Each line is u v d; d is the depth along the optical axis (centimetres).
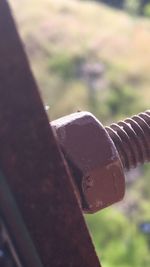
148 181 189
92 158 17
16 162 14
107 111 230
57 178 14
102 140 17
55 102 235
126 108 233
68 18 293
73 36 276
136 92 243
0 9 14
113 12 318
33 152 14
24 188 14
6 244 14
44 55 262
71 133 17
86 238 15
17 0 296
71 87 241
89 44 272
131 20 308
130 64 260
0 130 14
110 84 245
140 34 286
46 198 14
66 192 14
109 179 17
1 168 14
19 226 14
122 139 19
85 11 304
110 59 263
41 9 291
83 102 234
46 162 14
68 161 17
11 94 14
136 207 180
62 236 15
